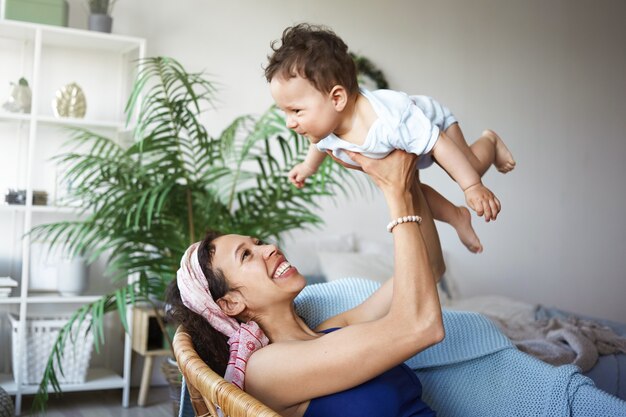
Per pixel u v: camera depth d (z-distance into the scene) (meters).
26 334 3.95
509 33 5.89
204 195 3.20
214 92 4.71
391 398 1.48
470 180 1.40
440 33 5.56
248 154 3.52
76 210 4.10
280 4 4.92
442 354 1.77
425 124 1.40
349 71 1.38
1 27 3.97
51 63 4.33
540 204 6.10
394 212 1.43
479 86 5.75
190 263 1.61
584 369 3.27
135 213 3.17
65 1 4.09
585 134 6.30
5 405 2.37
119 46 4.32
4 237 4.23
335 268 4.41
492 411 1.70
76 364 4.04
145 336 4.05
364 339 1.39
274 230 3.36
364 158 1.43
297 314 1.86
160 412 4.04
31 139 3.95
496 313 4.28
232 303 1.61
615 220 6.48
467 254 5.74
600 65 6.36
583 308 6.33
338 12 5.16
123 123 4.20
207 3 4.70
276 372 1.45
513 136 5.94
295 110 1.41
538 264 6.09
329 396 1.46
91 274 4.39
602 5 6.36
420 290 1.40
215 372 1.46
